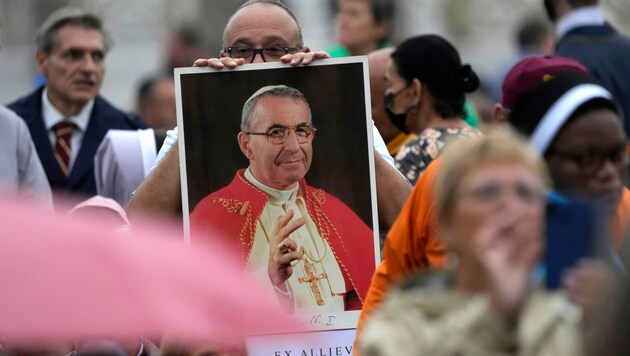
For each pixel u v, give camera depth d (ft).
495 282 35.60
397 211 60.54
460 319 35.65
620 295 33.86
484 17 240.73
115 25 254.47
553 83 52.54
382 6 110.42
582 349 35.50
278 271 56.65
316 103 57.21
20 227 30.89
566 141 51.16
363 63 57.21
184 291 30.86
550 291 44.11
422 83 73.82
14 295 30.32
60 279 30.55
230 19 62.34
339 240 56.75
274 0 62.85
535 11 215.92
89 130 92.94
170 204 59.93
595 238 44.70
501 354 35.55
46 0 246.47
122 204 77.46
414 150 70.95
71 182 91.25
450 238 36.76
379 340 36.06
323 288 56.54
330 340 56.29
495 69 171.94
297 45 61.67
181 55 181.06
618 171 51.55
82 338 31.55
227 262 31.53
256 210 56.85
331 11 217.56
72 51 92.84
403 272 51.96
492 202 36.06
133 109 146.41
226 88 57.11
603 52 81.82
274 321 30.78
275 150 56.85
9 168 77.87
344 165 57.11
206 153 57.00
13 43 243.40
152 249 31.32
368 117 57.21
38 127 92.63
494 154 36.27
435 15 242.17
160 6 255.70
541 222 36.27
